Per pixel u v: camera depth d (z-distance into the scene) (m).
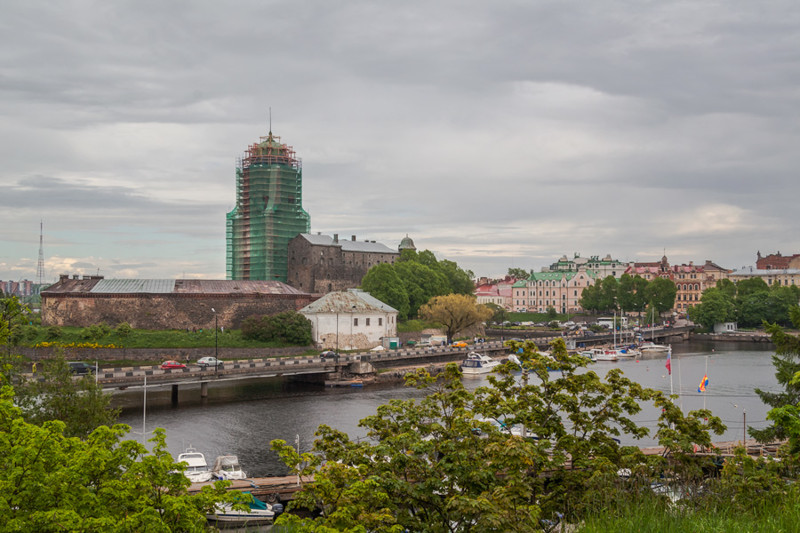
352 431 90.06
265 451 80.50
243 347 150.88
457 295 195.62
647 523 20.86
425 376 35.31
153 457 25.70
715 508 22.80
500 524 23.73
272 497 59.59
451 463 29.28
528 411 32.91
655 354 194.62
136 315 161.12
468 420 31.91
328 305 167.50
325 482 26.73
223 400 114.69
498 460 27.27
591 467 30.30
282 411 104.75
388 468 30.30
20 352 128.12
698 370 155.50
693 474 30.69
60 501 23.36
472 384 134.62
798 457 30.02
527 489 26.03
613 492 25.66
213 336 153.62
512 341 34.38
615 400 33.19
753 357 185.25
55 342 132.38
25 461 23.73
